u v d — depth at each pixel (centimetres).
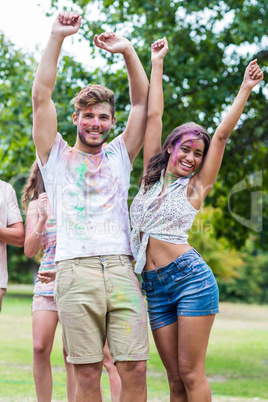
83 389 293
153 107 348
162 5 873
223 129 325
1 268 382
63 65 869
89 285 293
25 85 934
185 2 873
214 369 880
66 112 830
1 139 996
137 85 347
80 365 293
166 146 336
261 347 1211
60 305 297
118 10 872
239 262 3006
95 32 841
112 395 404
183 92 872
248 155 1023
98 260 298
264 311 2912
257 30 848
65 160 313
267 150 1052
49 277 342
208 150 333
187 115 878
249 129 1000
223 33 902
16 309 2047
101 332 301
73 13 309
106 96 314
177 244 320
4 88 959
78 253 296
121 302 296
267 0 866
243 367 905
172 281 318
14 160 970
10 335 1233
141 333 296
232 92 909
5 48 957
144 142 352
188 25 902
